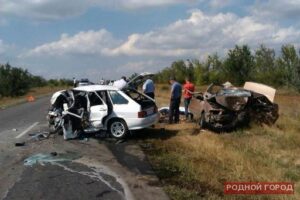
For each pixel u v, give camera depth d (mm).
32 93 61094
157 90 48750
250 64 39719
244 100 15625
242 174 9539
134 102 14250
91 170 10047
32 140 14180
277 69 40406
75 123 14266
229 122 15539
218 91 16672
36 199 7891
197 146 12641
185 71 54125
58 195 8125
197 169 9906
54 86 95562
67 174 9688
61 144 13359
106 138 14312
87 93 14336
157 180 9133
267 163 10656
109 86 14742
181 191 8281
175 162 10617
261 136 14375
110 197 7996
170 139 14039
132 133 14773
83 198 7938
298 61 31828
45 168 10266
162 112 18984
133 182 8992
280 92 34938
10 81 51562
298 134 14586
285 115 19156
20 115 23438
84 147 12891
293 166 10508
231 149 12133
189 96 18250
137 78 17344
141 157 11398
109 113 14188
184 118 18766
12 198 7965
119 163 10758
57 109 15055
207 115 15625
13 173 9820
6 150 12523
